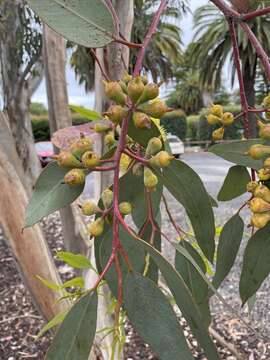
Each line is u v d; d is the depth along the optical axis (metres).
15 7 1.72
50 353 0.27
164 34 6.85
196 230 0.37
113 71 0.49
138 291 0.29
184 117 9.30
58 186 0.29
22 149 1.75
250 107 0.36
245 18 0.33
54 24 0.26
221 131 0.34
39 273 0.65
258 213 0.29
